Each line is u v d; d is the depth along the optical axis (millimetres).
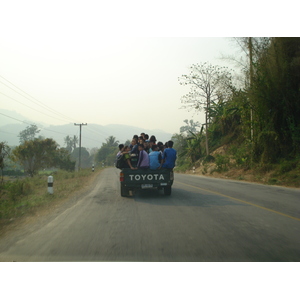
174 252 4938
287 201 10117
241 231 6168
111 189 14602
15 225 7477
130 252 4973
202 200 10375
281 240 5520
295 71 18406
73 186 16172
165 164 11328
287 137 19406
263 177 18406
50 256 4926
